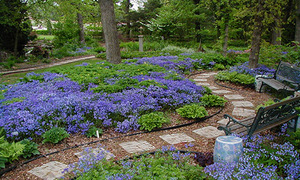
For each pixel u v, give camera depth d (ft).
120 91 20.47
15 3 45.27
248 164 9.03
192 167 9.21
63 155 11.85
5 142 11.14
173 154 10.00
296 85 20.79
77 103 16.12
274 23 31.55
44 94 18.15
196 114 16.62
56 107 15.26
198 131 15.07
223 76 29.78
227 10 43.86
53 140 12.75
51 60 49.08
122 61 35.58
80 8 67.15
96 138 13.92
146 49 64.34
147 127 15.02
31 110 15.20
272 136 12.74
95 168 8.95
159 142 13.37
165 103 18.90
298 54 31.04
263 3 28.07
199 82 29.71
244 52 55.11
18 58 47.47
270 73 28.02
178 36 79.82
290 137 11.75
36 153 11.66
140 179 8.16
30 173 10.11
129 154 11.75
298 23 51.57
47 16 55.67
